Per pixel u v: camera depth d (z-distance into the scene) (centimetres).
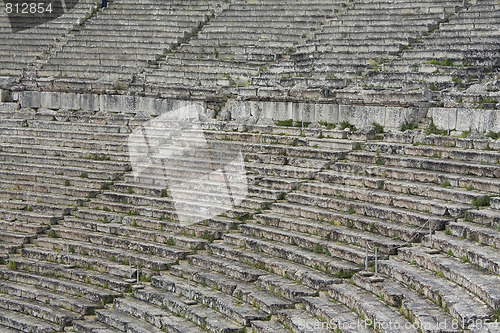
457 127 3750
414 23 5141
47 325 3200
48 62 6234
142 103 5181
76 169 4488
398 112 3947
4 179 4641
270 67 5150
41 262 3744
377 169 3509
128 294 3303
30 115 5462
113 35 6338
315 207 3450
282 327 2625
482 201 2948
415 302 2389
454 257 2650
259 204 3609
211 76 5309
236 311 2791
